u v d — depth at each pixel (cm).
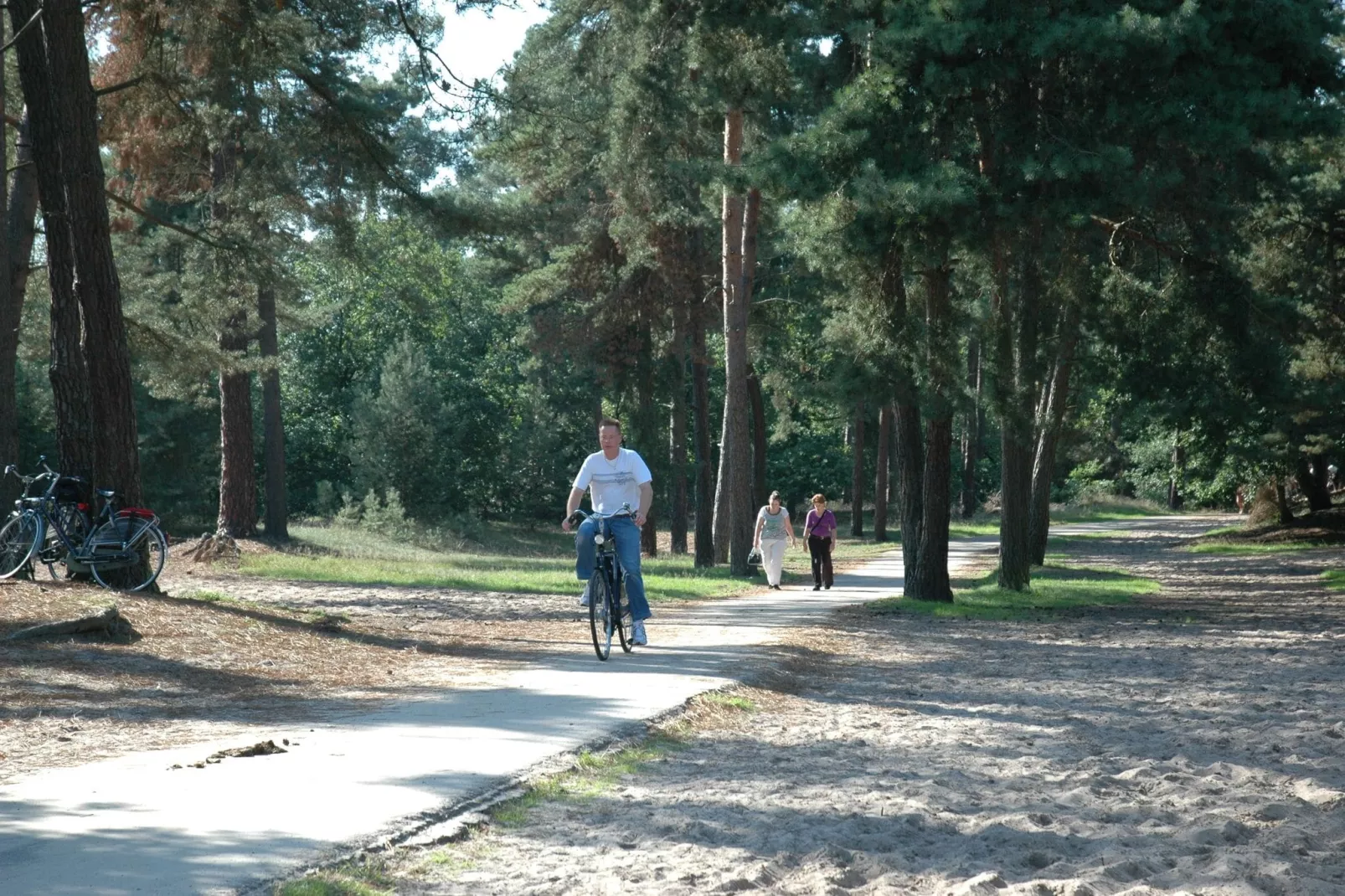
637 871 481
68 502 1445
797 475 7206
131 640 1132
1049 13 1783
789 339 4084
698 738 816
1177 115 1731
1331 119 1728
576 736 753
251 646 1180
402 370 5394
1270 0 1762
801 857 511
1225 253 2089
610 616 1192
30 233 2069
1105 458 8731
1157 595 2459
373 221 2575
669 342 3631
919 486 2205
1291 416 3266
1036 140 1794
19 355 2620
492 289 6344
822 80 2202
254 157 2203
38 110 1456
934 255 1789
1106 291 2197
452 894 448
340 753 681
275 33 1791
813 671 1223
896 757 770
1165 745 823
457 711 849
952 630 1697
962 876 486
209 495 4822
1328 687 1127
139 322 2503
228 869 450
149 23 1825
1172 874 486
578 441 6288
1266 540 4600
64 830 507
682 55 2569
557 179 3356
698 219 3081
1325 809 621
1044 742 838
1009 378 1950
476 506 6109
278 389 3481
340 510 4828
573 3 2831
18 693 884
